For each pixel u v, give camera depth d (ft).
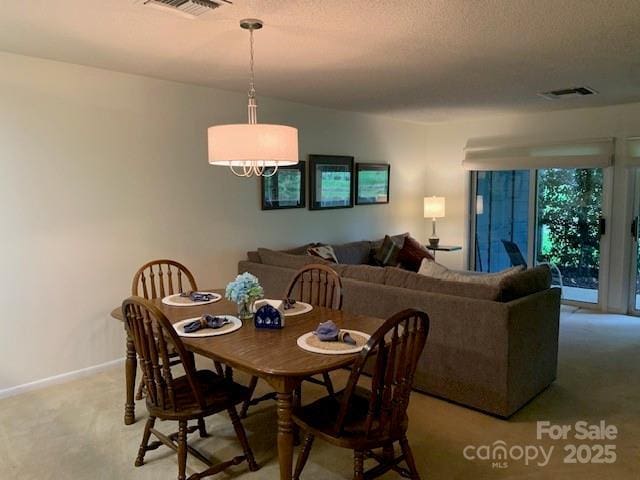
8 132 10.57
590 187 18.42
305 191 17.28
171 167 13.42
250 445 8.79
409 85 13.73
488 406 9.78
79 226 11.77
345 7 7.70
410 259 18.15
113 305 12.47
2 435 9.15
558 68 11.81
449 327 10.12
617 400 10.56
